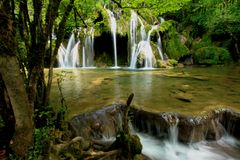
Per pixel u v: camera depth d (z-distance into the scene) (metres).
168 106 7.66
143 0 6.53
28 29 5.29
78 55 18.53
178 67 18.47
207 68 17.72
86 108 7.16
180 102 8.17
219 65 19.56
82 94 9.06
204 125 6.84
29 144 3.67
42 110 5.29
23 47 5.21
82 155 4.65
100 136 6.68
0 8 3.02
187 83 11.59
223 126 7.38
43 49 4.01
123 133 5.04
